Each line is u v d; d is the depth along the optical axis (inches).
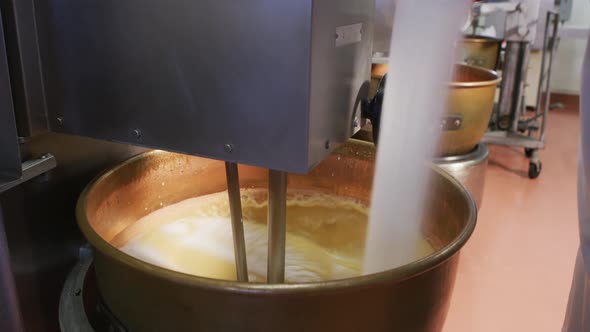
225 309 27.4
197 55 26.4
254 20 24.6
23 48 30.3
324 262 48.0
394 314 29.7
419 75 34.8
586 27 139.2
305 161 26.0
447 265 31.9
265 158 26.9
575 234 88.3
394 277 27.6
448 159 76.0
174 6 26.1
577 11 167.2
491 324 63.8
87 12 28.3
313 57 24.6
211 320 28.0
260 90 25.7
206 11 25.5
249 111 26.3
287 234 52.0
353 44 28.9
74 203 40.0
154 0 26.4
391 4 48.0
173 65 27.2
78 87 30.3
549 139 143.2
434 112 36.9
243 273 37.2
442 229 41.7
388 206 41.4
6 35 30.1
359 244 50.3
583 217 35.0
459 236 32.1
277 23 24.3
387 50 50.8
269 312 27.1
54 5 29.0
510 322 64.4
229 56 25.8
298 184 53.3
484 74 84.7
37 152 35.3
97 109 30.3
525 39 113.4
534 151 114.7
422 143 38.2
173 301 28.4
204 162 49.3
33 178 35.5
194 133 28.0
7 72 30.2
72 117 31.3
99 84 29.6
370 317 28.8
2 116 31.4
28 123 31.6
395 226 42.4
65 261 39.9
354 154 49.7
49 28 29.8
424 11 33.5
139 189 44.6
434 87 35.6
